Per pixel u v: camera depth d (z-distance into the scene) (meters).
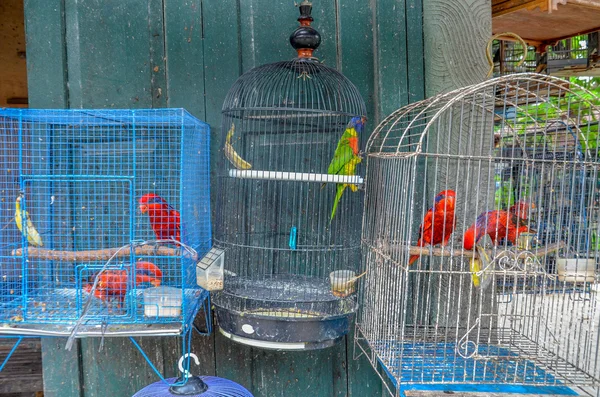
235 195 2.21
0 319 1.75
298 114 2.08
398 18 2.32
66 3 2.14
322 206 2.25
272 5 2.28
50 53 2.13
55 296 1.96
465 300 2.24
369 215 2.26
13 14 3.41
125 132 2.18
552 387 1.68
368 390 2.38
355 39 2.33
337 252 2.25
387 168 2.05
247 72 2.14
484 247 1.86
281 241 2.24
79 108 2.14
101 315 1.78
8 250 2.03
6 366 2.45
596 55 3.37
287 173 1.89
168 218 1.98
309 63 2.05
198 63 2.24
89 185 2.16
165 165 2.20
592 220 1.92
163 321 1.74
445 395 1.60
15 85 3.66
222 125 2.17
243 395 1.90
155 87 2.22
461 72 2.31
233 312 1.88
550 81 1.89
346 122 2.22
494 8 2.47
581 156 1.92
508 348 1.96
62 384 2.15
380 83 2.31
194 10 2.23
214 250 1.92
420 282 2.28
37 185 2.11
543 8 2.21
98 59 2.16
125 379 2.20
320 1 2.30
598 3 2.31
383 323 1.99
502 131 1.95
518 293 2.18
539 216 1.82
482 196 2.27
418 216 2.30
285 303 1.93
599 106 1.78
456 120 2.28
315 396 2.34
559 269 1.82
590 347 1.85
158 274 1.87
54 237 2.13
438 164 2.28
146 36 2.21
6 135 2.08
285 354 2.32
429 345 2.00
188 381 1.88
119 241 2.18
